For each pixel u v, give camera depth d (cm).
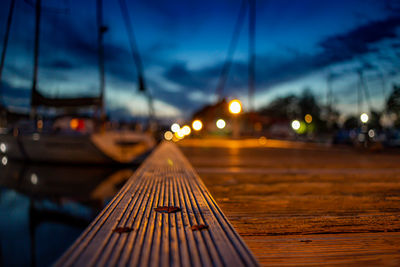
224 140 3478
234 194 441
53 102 1426
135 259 153
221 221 233
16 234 709
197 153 1345
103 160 1702
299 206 364
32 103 1296
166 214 254
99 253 160
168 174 561
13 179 1400
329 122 4894
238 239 188
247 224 283
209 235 195
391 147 2359
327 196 430
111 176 1512
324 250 215
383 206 365
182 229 210
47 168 1683
